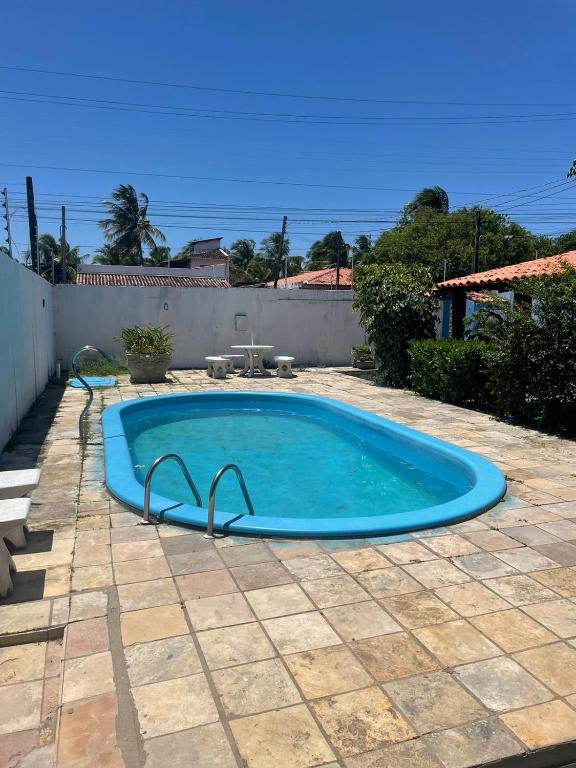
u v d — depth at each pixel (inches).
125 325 589.6
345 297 656.4
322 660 105.8
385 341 484.7
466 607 125.9
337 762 82.1
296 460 294.4
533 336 308.8
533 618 121.7
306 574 140.8
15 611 121.7
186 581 136.3
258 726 88.9
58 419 332.5
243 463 287.9
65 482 214.2
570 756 87.0
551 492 208.1
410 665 104.7
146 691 96.5
